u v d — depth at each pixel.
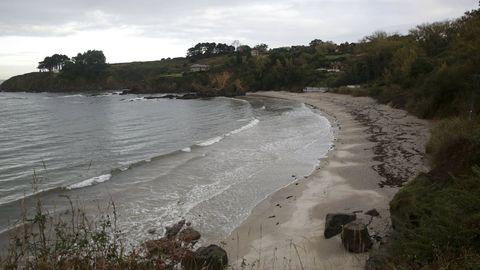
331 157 22.80
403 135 26.72
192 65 146.75
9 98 109.12
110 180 20.77
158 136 37.53
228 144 30.20
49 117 56.69
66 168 24.67
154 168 23.25
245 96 98.88
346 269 9.47
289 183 18.75
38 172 23.80
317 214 14.08
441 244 6.27
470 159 10.44
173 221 14.47
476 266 4.89
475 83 24.30
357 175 18.44
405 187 11.48
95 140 35.59
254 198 16.84
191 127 43.25
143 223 14.26
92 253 4.74
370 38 83.12
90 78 148.50
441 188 10.24
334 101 63.72
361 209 13.89
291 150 26.55
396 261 6.88
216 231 13.47
